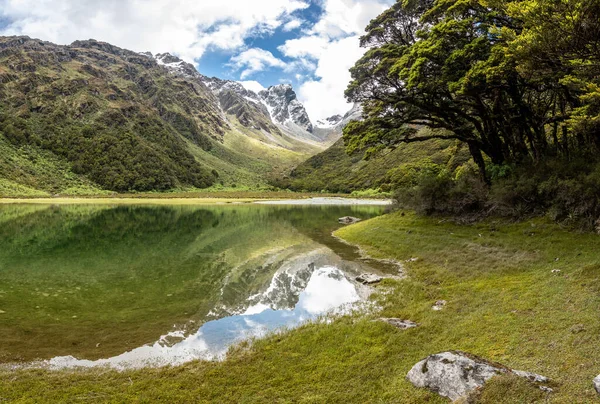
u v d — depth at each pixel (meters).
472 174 28.97
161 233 36.91
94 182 127.81
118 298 15.67
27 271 20.42
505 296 11.49
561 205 18.45
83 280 18.69
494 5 15.52
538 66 13.20
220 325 12.51
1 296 15.60
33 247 28.17
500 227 20.67
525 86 21.39
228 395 7.60
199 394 7.71
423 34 24.00
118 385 8.31
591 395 5.40
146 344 10.99
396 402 6.47
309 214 60.06
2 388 8.13
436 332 9.71
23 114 142.50
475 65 19.27
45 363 9.75
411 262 19.72
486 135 26.70
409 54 22.30
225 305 14.73
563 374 6.25
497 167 25.36
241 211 67.81
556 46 11.70
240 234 35.66
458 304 11.80
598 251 13.64
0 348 10.59
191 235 35.41
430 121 27.84
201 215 59.09
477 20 20.52
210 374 8.66
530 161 23.52
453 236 21.67
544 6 10.95
